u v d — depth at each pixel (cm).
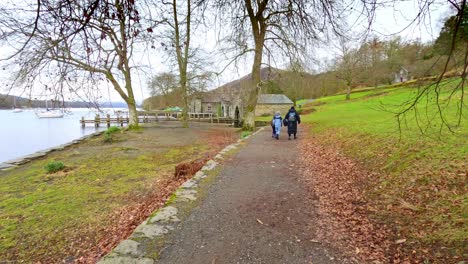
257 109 5228
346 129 1318
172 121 4094
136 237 364
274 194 551
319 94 6769
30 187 791
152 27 235
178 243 351
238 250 335
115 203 643
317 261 311
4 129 3031
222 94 4994
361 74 4500
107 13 198
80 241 480
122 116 4131
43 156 1255
